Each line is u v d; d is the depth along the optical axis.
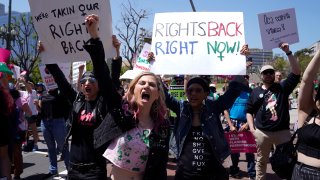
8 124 3.94
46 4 4.00
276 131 5.82
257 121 6.00
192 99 3.66
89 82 3.84
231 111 7.82
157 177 3.15
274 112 5.82
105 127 3.23
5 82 4.66
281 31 5.13
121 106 3.22
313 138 3.10
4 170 3.83
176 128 3.78
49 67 4.07
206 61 4.60
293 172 3.29
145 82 3.21
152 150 3.14
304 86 3.26
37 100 10.05
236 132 6.76
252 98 6.14
